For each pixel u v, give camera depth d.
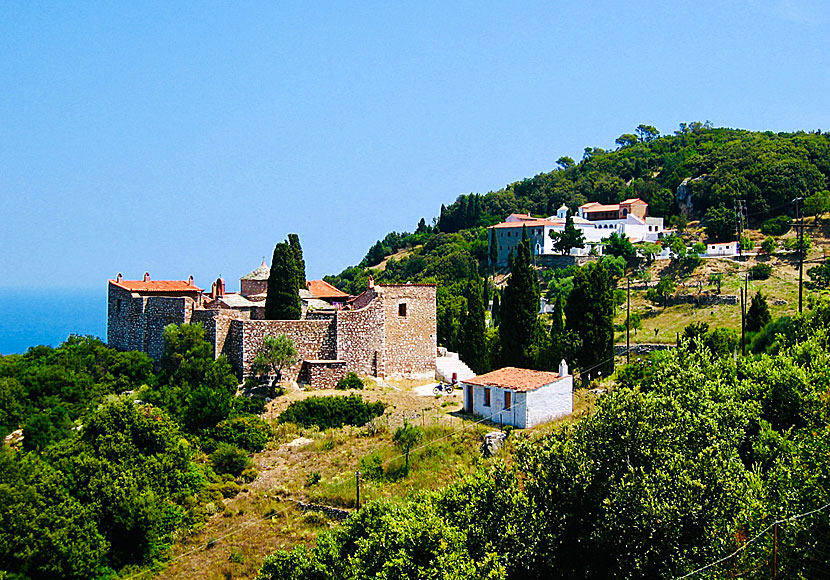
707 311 123.62
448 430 57.50
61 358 70.81
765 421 39.38
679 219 190.00
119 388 68.25
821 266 128.62
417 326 76.06
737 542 30.52
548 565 34.22
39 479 47.62
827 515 28.73
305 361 69.50
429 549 33.16
